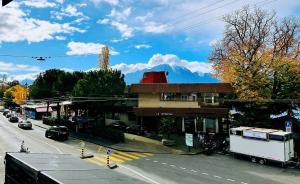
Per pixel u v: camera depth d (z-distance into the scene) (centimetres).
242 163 3127
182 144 3962
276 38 4144
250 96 3869
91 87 4850
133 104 5528
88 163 1129
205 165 2984
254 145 3164
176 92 4431
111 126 5081
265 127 3816
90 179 814
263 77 3884
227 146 3684
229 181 2458
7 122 6256
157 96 4516
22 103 9369
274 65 3831
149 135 4478
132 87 4544
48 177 829
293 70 3762
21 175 1070
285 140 2962
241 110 4125
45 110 7500
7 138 4028
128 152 3500
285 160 2939
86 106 5094
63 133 4150
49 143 3841
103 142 4022
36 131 4997
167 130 4016
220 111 4222
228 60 4419
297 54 4000
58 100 6006
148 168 2773
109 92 4844
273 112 3953
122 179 860
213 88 4356
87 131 4859
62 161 1120
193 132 4716
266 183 2439
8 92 11850
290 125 3209
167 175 2558
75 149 3525
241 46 4322
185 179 2456
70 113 7075
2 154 2964
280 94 3894
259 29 4241
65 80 6800
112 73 5009
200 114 4256
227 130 4484
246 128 3369
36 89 7169
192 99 4434
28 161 1076
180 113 4322
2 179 2061
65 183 753
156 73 5791
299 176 2680
